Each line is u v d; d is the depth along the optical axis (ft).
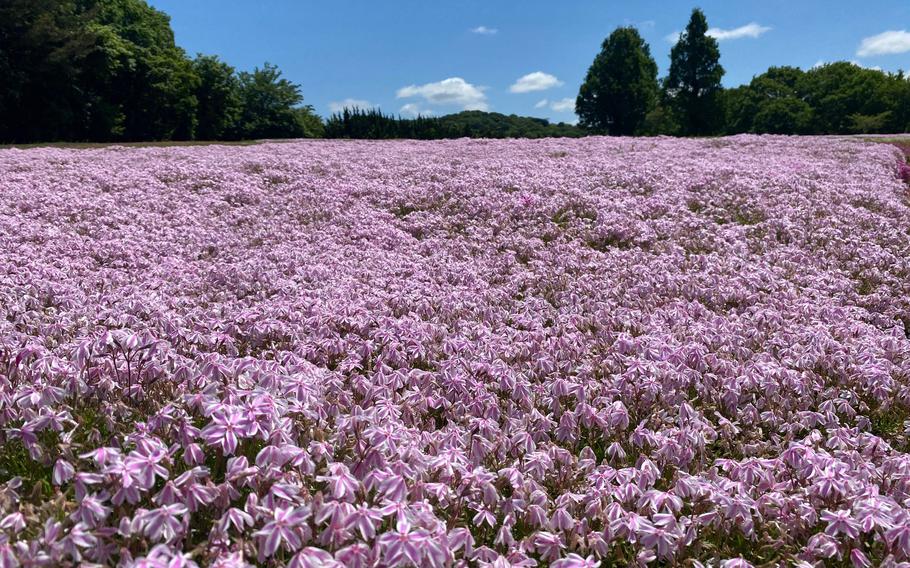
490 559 11.00
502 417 16.28
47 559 9.10
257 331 20.53
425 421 16.03
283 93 254.06
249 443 12.96
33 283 24.23
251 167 59.26
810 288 27.58
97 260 30.30
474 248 34.60
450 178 52.26
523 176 52.60
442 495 11.78
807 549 11.40
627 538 11.64
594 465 13.97
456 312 23.91
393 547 9.62
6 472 12.64
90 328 20.40
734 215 41.45
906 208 42.98
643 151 78.33
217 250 33.60
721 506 12.24
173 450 11.57
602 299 25.94
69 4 164.96
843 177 54.49
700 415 16.35
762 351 20.84
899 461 13.82
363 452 12.30
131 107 186.70
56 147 87.51
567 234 36.88
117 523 10.70
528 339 21.33
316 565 9.23
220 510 10.74
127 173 53.36
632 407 16.88
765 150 80.07
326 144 102.73
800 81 369.09
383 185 50.29
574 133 275.59
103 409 13.69
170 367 16.52
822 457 13.53
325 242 34.88
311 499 10.72
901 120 316.19
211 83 214.69
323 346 19.56
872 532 11.93
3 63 144.15
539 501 12.40
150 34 215.92
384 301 24.50
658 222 38.11
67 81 161.07
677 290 26.76
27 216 37.63
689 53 282.15
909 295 27.12
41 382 14.61
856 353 19.86
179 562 8.86
